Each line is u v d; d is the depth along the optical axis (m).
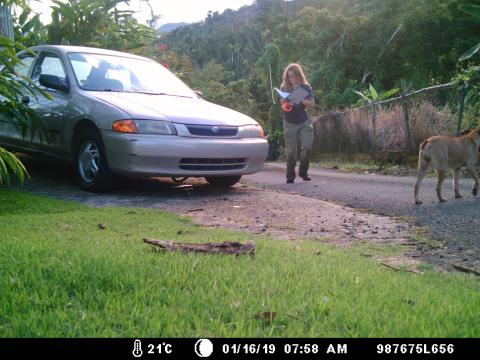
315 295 2.89
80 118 7.32
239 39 82.81
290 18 36.12
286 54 32.22
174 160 6.95
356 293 2.98
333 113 13.71
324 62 29.27
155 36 14.91
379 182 9.31
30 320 2.40
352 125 13.07
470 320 2.58
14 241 3.99
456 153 7.22
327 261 3.91
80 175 7.46
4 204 6.10
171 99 7.77
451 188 8.35
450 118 11.19
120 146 6.84
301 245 4.60
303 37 31.78
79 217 5.52
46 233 4.68
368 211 6.79
